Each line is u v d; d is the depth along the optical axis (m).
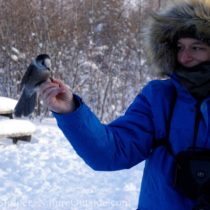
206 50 2.45
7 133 9.56
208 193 2.24
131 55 15.88
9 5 15.43
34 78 2.15
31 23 15.36
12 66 14.98
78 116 2.23
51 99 2.19
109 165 2.37
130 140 2.39
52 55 14.91
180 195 2.29
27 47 15.07
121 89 14.97
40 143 9.88
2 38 15.09
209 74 2.36
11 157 8.44
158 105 2.41
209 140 2.30
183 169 2.27
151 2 16.22
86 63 14.98
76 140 2.28
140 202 2.46
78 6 16.66
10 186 6.61
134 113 2.46
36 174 7.35
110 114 14.48
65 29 15.56
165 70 2.60
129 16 17.06
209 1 2.45
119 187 6.69
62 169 7.72
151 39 2.63
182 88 2.38
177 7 2.50
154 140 2.41
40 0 15.84
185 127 2.34
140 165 7.86
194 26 2.42
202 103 2.33
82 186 6.71
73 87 14.67
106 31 16.53
